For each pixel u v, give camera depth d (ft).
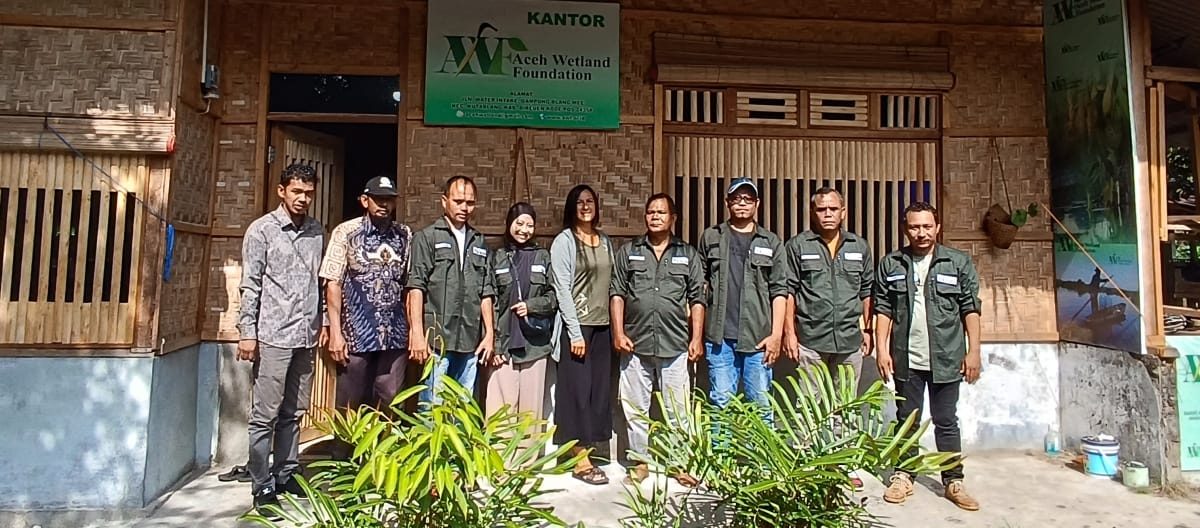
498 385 11.83
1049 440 13.88
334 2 13.28
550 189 13.51
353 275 11.14
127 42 10.87
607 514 10.52
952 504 11.16
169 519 10.30
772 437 8.16
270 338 10.54
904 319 11.66
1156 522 10.53
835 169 14.24
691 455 8.67
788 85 14.07
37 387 10.52
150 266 10.78
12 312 10.53
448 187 11.48
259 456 10.50
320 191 14.46
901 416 11.69
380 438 7.67
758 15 14.05
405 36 13.39
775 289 11.74
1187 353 12.25
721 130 13.99
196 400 12.57
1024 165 14.39
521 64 13.51
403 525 7.18
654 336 11.69
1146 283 12.23
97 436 10.54
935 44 14.47
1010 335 14.11
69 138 10.59
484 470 6.71
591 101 13.62
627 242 13.04
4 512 10.33
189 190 11.81
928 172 14.39
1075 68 13.60
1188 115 16.88
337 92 13.43
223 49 13.04
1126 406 12.60
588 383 11.82
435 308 11.25
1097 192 13.11
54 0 10.77
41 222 10.66
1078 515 10.78
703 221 13.92
